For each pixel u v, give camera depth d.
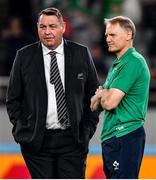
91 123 18.08
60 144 17.70
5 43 32.16
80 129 18.00
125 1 34.28
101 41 33.25
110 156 16.91
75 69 17.69
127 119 16.80
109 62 32.56
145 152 21.84
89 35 33.38
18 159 21.97
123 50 16.98
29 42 32.31
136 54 16.92
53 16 17.38
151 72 31.41
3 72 31.86
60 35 17.52
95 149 21.77
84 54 17.89
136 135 16.83
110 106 16.62
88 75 17.97
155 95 29.33
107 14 34.03
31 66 17.61
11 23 32.66
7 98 17.92
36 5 33.62
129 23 16.91
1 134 25.89
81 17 33.72
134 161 16.83
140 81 16.83
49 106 17.53
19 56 17.73
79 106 17.73
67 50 17.73
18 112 17.86
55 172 17.89
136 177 16.94
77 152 17.86
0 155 21.98
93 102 17.17
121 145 16.80
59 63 17.69
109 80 17.03
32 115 17.62
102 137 17.17
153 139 25.77
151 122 27.59
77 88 17.67
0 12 33.25
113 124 16.89
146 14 34.41
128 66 16.75
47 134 17.66
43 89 17.55
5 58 31.97
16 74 17.73
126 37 16.91
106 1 34.19
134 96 16.84
